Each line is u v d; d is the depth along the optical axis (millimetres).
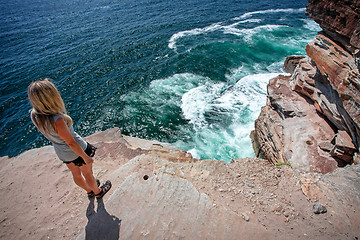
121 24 33844
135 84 19406
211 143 13484
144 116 16156
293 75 10477
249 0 42531
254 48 24156
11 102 18203
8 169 4457
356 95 5293
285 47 24234
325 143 7094
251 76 19141
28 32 33156
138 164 4391
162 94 18062
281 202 3611
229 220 3287
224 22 31844
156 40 27250
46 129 2482
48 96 2281
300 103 9234
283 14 34219
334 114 7035
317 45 7512
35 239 3191
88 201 3670
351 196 3592
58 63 23250
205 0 44125
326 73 6941
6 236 3258
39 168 4449
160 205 3502
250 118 14570
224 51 23641
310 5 7234
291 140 7949
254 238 3057
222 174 4266
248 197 3711
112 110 16938
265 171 4344
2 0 67562
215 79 19469
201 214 3365
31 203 3736
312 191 3762
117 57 23859
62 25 35781
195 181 4039
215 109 15859
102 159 4832
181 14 36469
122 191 3754
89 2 54719
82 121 16266
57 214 3518
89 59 23734
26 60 24188
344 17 5980
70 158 2824
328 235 3100
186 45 25484
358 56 5324
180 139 14156
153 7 42531
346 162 6410
